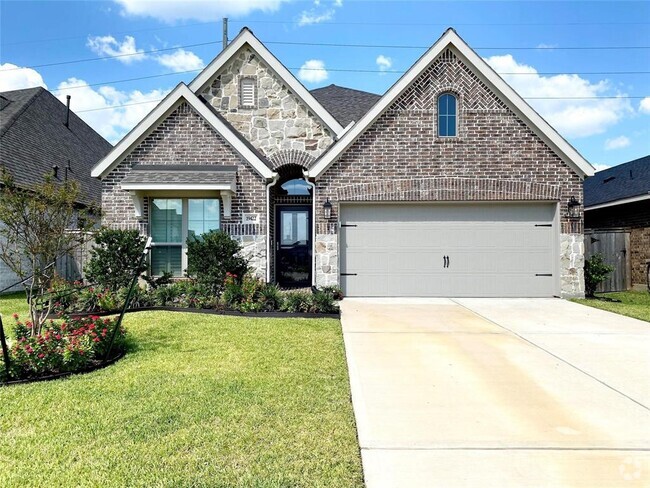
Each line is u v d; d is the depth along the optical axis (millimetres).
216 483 3281
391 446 3930
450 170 12430
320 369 5945
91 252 10477
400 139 12453
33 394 4984
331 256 12438
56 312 8836
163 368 5949
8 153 15578
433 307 10852
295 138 13773
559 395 5117
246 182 12312
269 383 5387
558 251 12367
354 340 7527
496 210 12609
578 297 12297
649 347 7141
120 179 12430
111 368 5945
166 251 12336
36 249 6652
